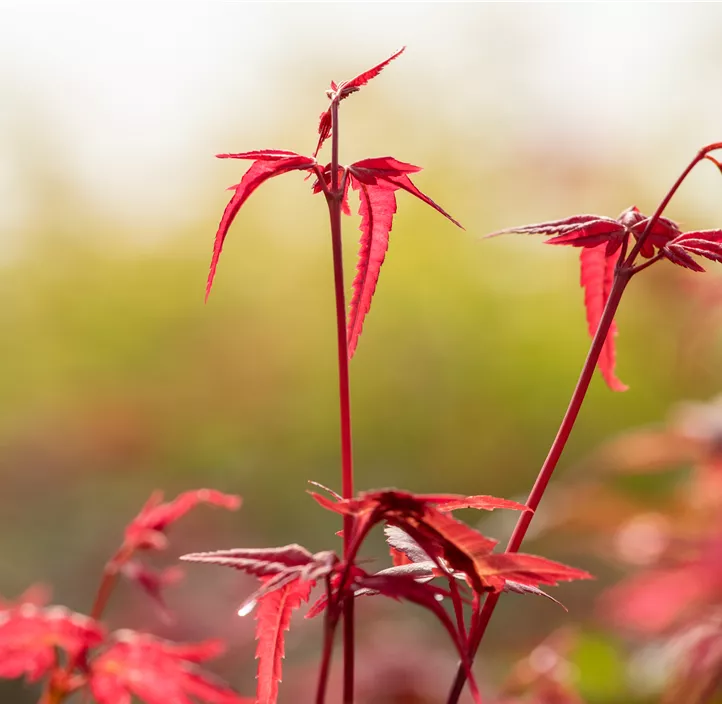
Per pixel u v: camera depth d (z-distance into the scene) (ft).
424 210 34.19
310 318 32.45
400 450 29.01
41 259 34.71
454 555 3.78
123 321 32.24
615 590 10.10
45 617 5.21
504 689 9.14
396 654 12.19
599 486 10.94
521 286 31.91
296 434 29.40
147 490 27.45
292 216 35.17
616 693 10.49
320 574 3.67
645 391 25.77
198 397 30.09
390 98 37.52
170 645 5.33
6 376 30.48
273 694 4.25
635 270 4.35
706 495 10.28
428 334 30.58
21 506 25.68
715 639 8.42
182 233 36.37
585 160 30.22
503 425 28.78
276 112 39.58
